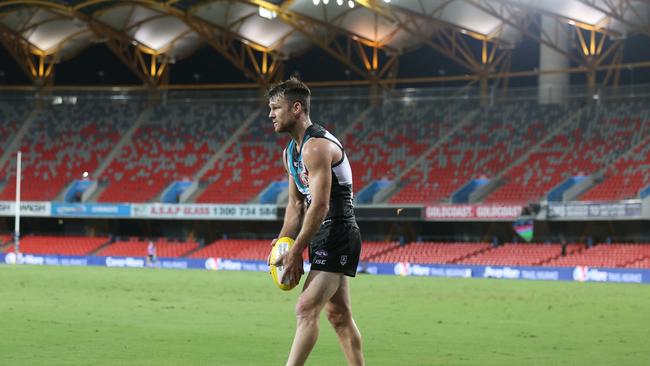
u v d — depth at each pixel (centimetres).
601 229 7556
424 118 9038
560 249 7156
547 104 8669
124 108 9912
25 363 1656
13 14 8206
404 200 7938
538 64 9962
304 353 1097
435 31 8175
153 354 1814
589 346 2062
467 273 6869
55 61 9706
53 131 9688
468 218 7262
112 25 8200
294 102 1132
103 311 2906
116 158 9275
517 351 1953
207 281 5347
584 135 8138
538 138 8306
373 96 9344
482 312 3134
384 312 3105
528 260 7019
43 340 2028
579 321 2780
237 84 9900
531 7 7138
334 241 1118
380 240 8419
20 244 8956
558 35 8469
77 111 9912
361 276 6669
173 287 4606
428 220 7419
